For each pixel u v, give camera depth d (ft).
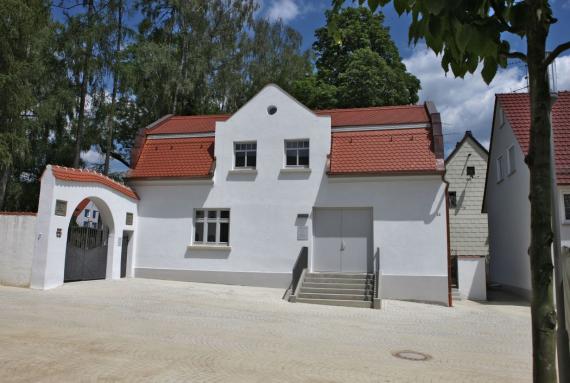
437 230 61.05
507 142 76.89
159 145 73.56
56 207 54.95
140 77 87.61
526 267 67.41
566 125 66.80
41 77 79.05
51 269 54.39
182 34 104.99
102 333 33.35
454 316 50.65
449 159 105.50
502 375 27.27
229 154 68.64
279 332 37.35
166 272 67.97
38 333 32.19
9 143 72.18
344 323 43.11
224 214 68.18
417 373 26.81
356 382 24.35
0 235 55.47
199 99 109.09
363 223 64.03
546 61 10.31
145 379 23.04
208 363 26.66
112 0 79.56
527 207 66.33
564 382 12.82
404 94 120.98
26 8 68.74
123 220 66.39
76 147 84.02
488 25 9.75
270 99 68.54
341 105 117.39
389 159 63.62
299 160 67.21
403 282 60.90
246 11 115.14
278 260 64.90
